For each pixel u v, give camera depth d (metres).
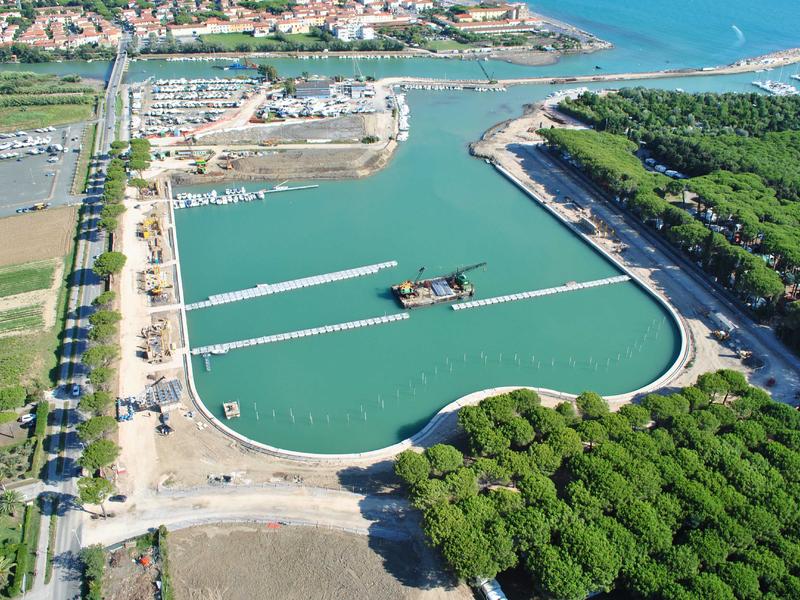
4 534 156.88
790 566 141.12
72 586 145.25
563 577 135.50
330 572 149.00
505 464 165.25
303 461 182.25
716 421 178.62
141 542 155.50
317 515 164.12
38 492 169.50
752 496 156.12
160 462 180.00
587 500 152.25
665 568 139.25
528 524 145.88
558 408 187.38
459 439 189.50
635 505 151.00
